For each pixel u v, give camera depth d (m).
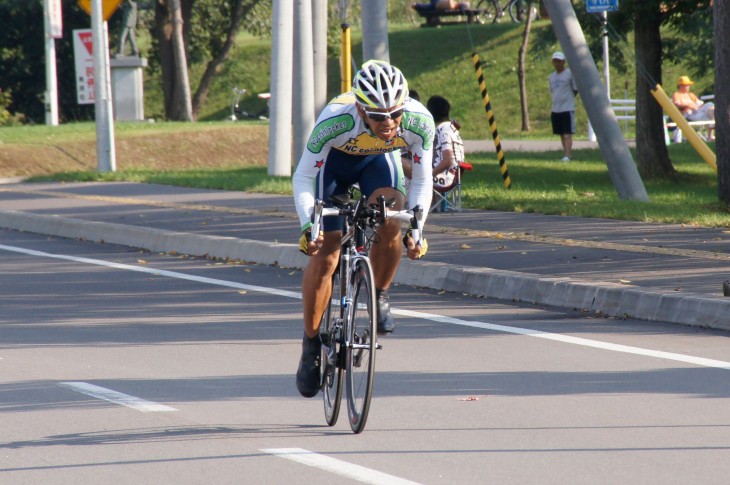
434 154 55.75
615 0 75.00
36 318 35.03
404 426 22.28
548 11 61.78
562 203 57.31
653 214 52.38
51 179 80.06
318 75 77.38
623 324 32.69
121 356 29.31
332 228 22.50
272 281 41.91
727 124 54.91
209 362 28.53
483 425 22.25
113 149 84.81
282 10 75.69
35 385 26.11
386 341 30.72
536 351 29.22
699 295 32.69
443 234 47.75
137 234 52.06
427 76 167.00
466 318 33.97
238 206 60.53
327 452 20.52
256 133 110.12
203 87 175.12
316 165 22.27
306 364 23.20
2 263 47.31
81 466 19.84
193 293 39.41
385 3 63.16
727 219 50.12
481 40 173.88
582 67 61.41
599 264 39.34
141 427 22.41
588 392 24.81
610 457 19.92
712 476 18.77
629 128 136.25
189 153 102.12
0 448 21.00
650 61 79.75
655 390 24.86
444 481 18.66
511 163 87.88
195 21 182.75
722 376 26.08
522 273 37.69
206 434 21.84
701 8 75.19
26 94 182.62
